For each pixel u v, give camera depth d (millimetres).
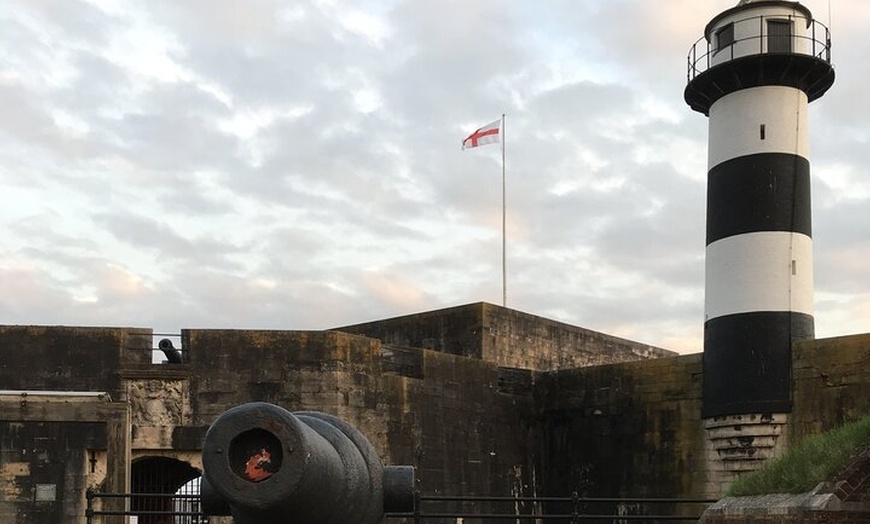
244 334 23766
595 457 28531
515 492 28641
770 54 24750
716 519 13641
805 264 25062
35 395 20578
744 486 14195
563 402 29516
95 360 23016
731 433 24891
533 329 34000
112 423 20375
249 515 6578
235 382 23500
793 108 25375
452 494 26609
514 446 29062
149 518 24656
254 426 6211
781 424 24344
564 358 35406
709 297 25969
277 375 23766
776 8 25453
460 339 32188
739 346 24859
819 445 13445
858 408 23219
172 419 23047
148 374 23078
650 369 27609
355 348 24594
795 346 24484
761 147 25125
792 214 24984
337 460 7344
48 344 22922
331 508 7184
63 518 19891
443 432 26719
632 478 27547
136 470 24250
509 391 29391
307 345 24062
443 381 27062
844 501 11781
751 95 25391
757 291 24766
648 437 27359
